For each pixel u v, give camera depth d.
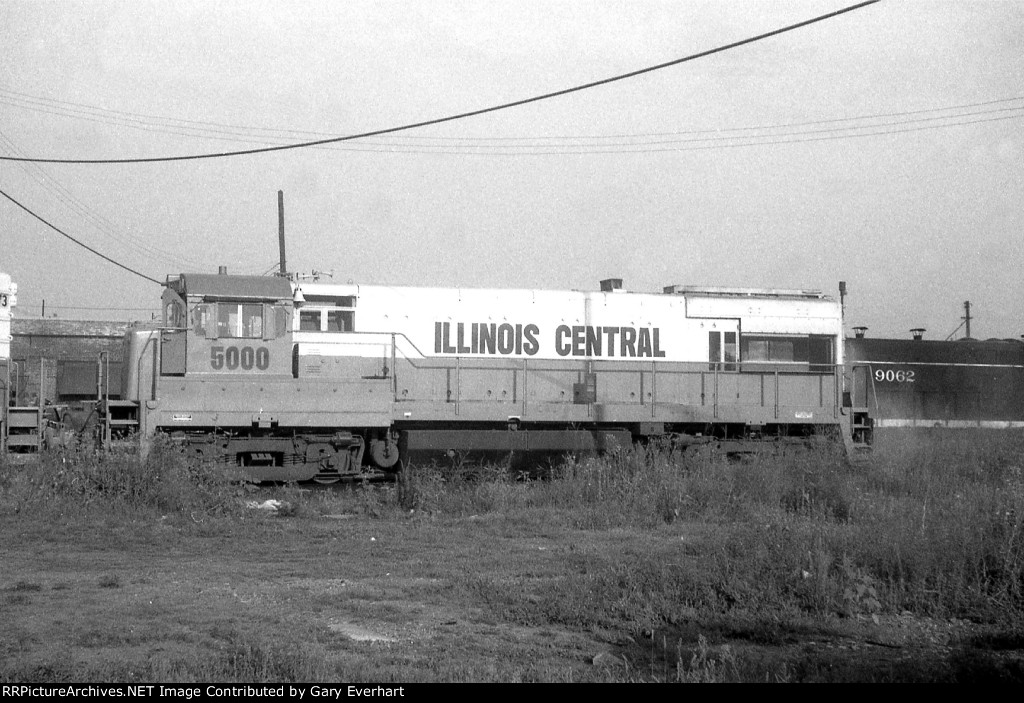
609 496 15.85
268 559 11.45
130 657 7.33
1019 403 31.17
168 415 18.53
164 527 13.51
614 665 7.47
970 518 11.38
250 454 19.42
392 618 8.74
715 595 9.47
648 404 21.67
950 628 8.98
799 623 8.84
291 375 19.58
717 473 16.78
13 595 9.32
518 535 13.45
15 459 15.95
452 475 17.39
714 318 22.58
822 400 22.98
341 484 19.91
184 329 18.98
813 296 23.70
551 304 21.64
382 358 20.38
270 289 19.59
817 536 10.66
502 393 21.03
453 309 21.08
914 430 25.77
